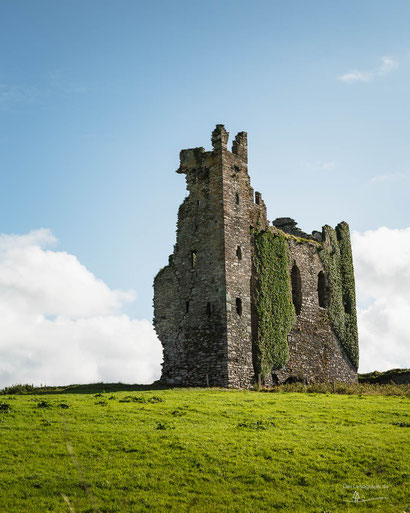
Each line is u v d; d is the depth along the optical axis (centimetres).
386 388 4753
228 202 4859
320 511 2019
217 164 4925
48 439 2473
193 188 5009
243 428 2822
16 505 1909
